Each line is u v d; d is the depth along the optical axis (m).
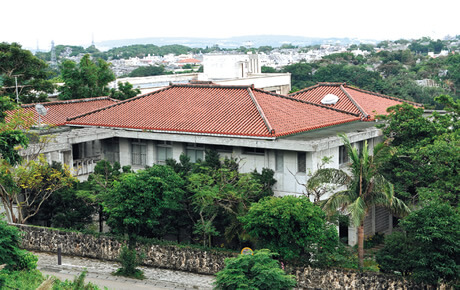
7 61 60.78
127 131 41.56
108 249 33.28
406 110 40.41
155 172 31.83
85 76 63.00
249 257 25.38
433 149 33.97
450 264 26.77
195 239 34.81
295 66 143.88
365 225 42.12
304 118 41.22
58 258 32.28
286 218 28.53
